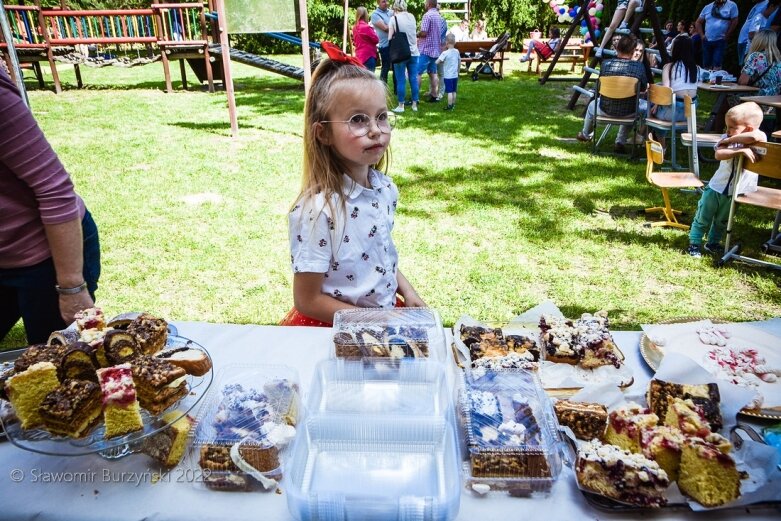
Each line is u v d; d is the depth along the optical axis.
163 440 1.11
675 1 12.61
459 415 1.21
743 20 10.55
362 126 1.55
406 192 5.69
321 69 1.59
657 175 4.80
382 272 1.79
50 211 1.54
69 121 8.84
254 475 1.04
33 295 1.68
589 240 4.55
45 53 12.04
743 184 3.97
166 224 4.88
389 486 1.02
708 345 1.57
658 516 1.00
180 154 7.00
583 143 7.52
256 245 4.48
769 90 6.43
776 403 1.33
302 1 6.98
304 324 1.83
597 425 1.17
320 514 0.93
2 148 1.43
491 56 13.38
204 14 11.70
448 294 3.74
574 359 1.43
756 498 0.98
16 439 1.09
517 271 4.05
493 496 1.04
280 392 1.24
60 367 1.19
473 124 8.71
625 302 3.61
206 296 3.72
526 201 5.40
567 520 1.00
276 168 6.41
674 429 1.08
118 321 1.45
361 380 1.29
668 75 6.43
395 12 9.20
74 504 1.03
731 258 4.14
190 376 1.31
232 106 7.62
